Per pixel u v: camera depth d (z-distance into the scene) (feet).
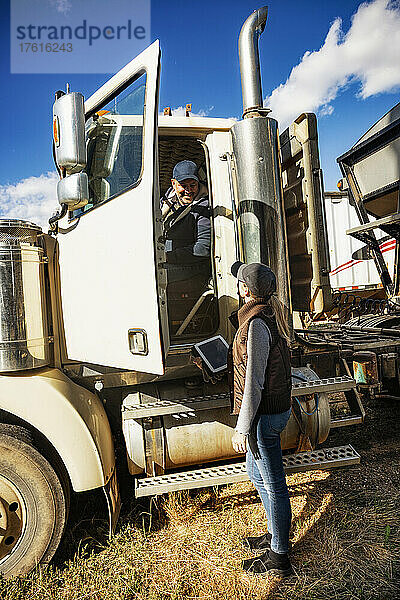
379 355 13.41
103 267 8.68
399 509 10.50
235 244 10.28
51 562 8.87
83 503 11.14
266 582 8.29
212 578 8.43
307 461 10.09
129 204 8.11
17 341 8.71
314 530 9.82
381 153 16.28
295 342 11.16
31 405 8.55
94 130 9.43
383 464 12.92
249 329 7.92
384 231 17.22
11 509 8.52
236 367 8.18
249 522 10.18
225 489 11.75
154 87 7.89
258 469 8.39
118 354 8.40
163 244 8.03
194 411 10.28
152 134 7.78
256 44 10.07
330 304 11.08
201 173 12.37
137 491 9.11
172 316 11.07
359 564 8.71
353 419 11.09
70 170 8.42
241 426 7.67
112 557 9.00
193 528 10.02
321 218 10.92
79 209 9.39
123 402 10.16
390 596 7.88
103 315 8.71
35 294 9.12
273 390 8.04
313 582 8.24
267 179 9.86
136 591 8.18
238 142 9.95
